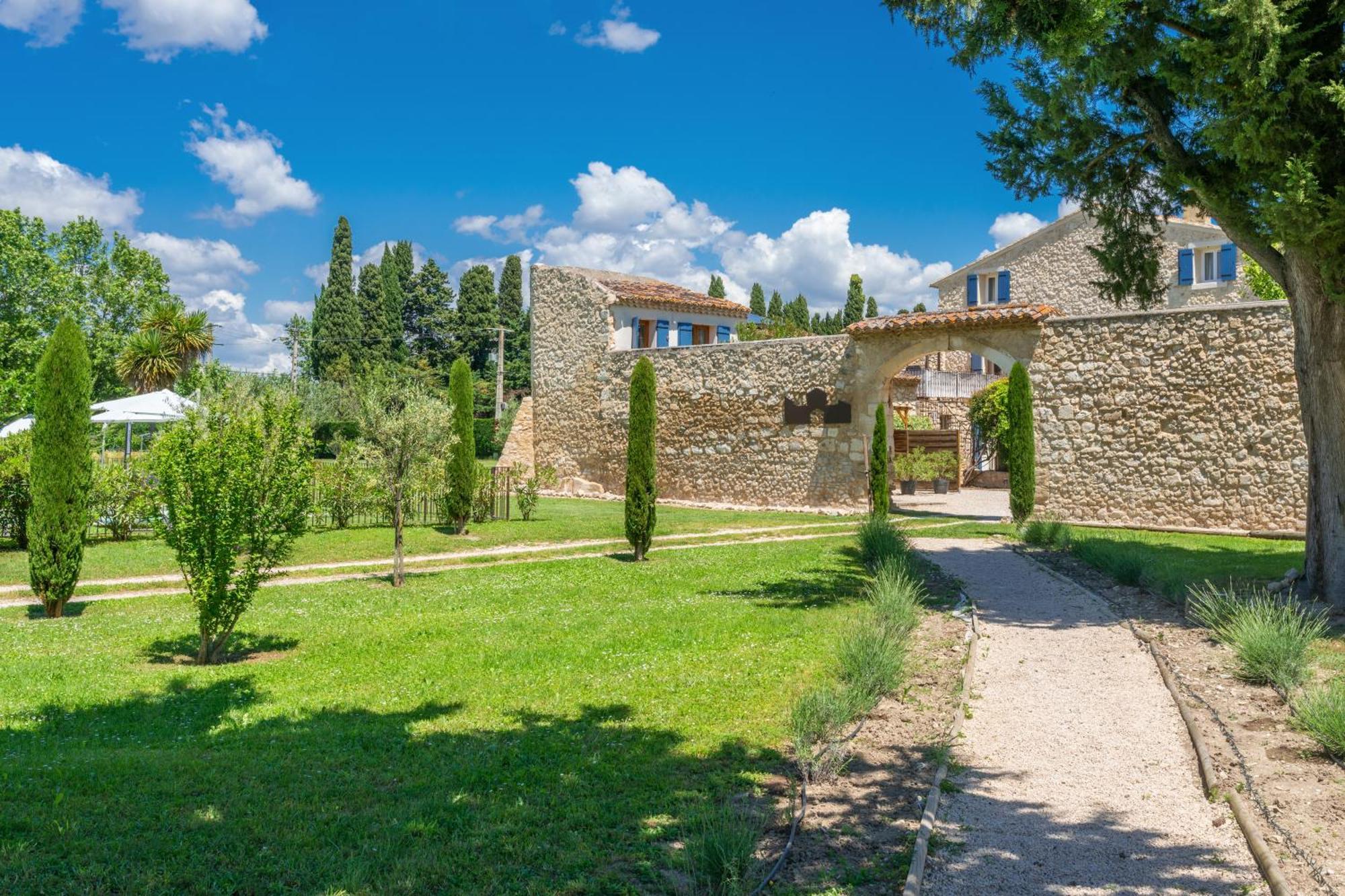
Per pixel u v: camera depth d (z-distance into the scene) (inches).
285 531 370.9
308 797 202.7
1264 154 364.2
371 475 624.7
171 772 216.8
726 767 224.7
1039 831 188.2
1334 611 398.3
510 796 204.4
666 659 339.9
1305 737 240.8
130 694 295.4
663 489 1119.0
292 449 373.4
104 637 396.5
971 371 1640.0
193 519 347.3
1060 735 251.9
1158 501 772.6
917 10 440.1
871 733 254.5
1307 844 176.7
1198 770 222.7
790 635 379.9
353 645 373.7
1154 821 193.0
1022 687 302.8
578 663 335.6
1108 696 289.7
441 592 513.0
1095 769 225.3
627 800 202.1
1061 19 369.1
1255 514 727.7
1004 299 1544.0
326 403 1887.3
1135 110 463.8
